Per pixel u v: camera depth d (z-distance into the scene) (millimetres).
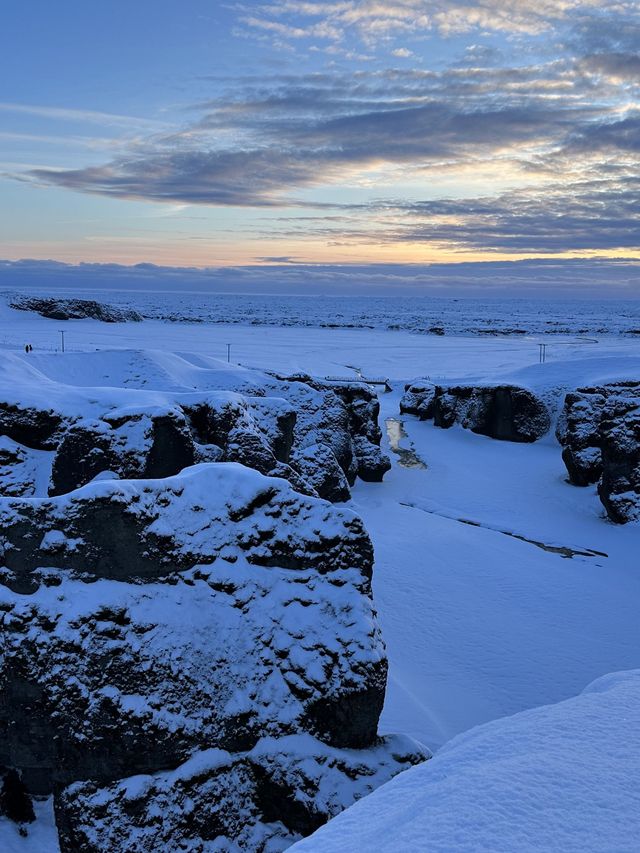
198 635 13977
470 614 27719
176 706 13336
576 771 7164
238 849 13000
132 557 13992
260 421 36938
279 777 13516
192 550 14547
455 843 6094
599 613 28531
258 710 13930
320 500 16094
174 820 12680
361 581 15578
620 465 42438
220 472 15836
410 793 7539
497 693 21828
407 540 35875
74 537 13688
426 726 18484
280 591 15016
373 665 14500
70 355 46500
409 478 51531
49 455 30016
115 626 13344
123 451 28328
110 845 12258
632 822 6230
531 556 35125
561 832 6129
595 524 41562
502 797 6727
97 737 12781
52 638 12961
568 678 23141
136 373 45531
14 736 12922
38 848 13344
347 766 13961
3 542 13508
